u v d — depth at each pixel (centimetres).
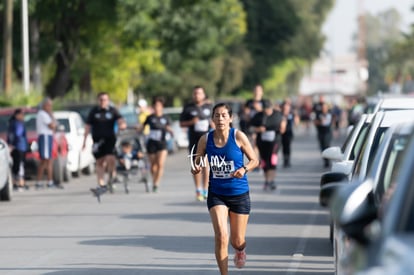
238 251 2492
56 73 10619
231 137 2427
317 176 6462
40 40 10044
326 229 3672
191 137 4841
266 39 18775
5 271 2814
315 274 2689
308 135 14962
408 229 1200
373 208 1286
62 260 2998
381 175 1847
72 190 5684
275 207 4466
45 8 9875
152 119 5338
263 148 5319
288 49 19388
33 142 6122
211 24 11025
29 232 3703
